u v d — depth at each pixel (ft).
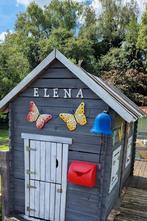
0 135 53.93
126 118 14.11
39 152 17.10
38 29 103.71
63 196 16.72
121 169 20.27
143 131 38.70
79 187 16.16
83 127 15.69
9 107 17.47
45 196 17.29
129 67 86.69
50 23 105.29
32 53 84.33
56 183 16.84
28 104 17.04
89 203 15.98
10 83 54.19
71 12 107.45
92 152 15.61
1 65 55.16
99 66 90.94
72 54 84.48
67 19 107.04
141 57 87.35
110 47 102.01
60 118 16.25
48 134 16.71
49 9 106.01
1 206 19.19
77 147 15.98
